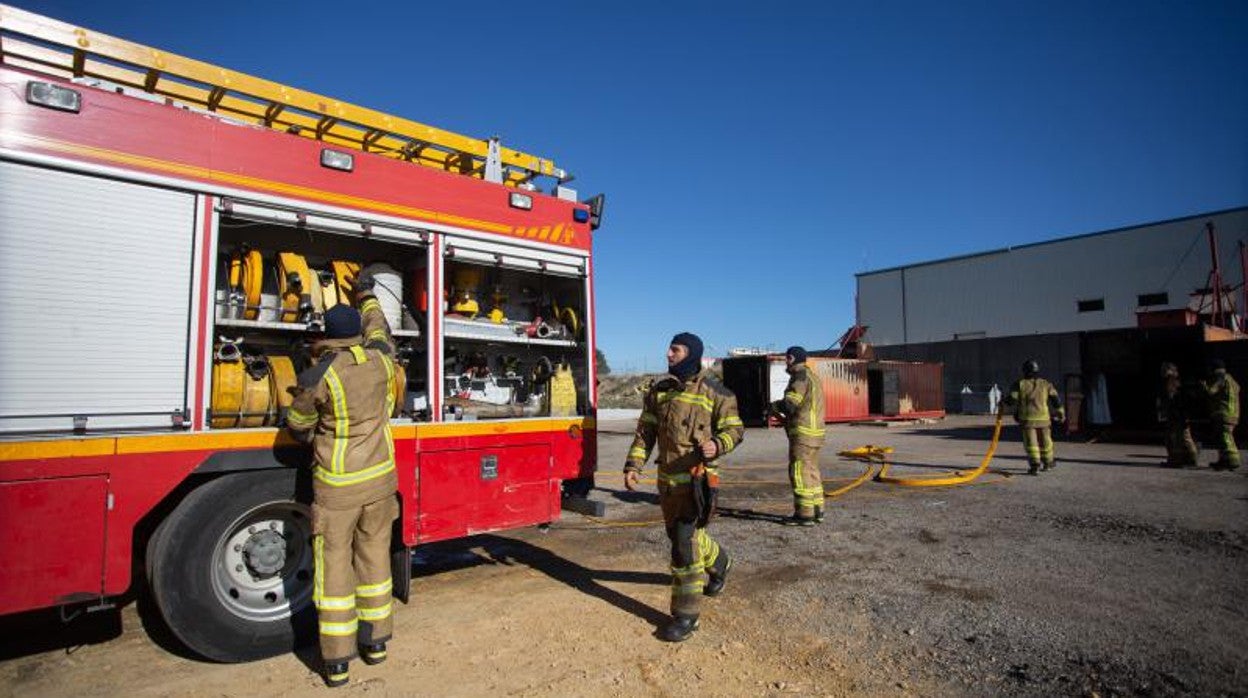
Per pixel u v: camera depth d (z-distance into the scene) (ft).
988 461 35.73
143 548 12.80
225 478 11.82
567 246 17.99
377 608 11.54
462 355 17.62
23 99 10.64
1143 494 27.66
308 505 12.62
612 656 11.88
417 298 15.61
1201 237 105.09
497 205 16.58
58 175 10.86
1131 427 50.72
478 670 11.35
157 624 13.57
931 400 83.56
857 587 15.57
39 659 11.95
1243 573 16.35
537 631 13.07
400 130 15.92
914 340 136.67
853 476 33.76
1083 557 17.88
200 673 11.37
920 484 30.32
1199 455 42.11
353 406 11.25
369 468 11.39
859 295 146.41
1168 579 15.88
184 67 13.28
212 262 12.19
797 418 22.68
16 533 10.13
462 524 15.12
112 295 11.18
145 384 11.36
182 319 11.80
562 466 17.11
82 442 10.67
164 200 11.82
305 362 14.29
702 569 12.98
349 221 14.01
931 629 12.96
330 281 14.57
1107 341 52.03
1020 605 14.20
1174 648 11.93
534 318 19.34
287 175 13.23
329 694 10.53
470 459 15.34
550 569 17.47
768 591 15.37
